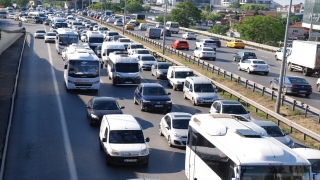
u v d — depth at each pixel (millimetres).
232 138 13789
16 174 17625
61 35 54844
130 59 39375
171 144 22125
